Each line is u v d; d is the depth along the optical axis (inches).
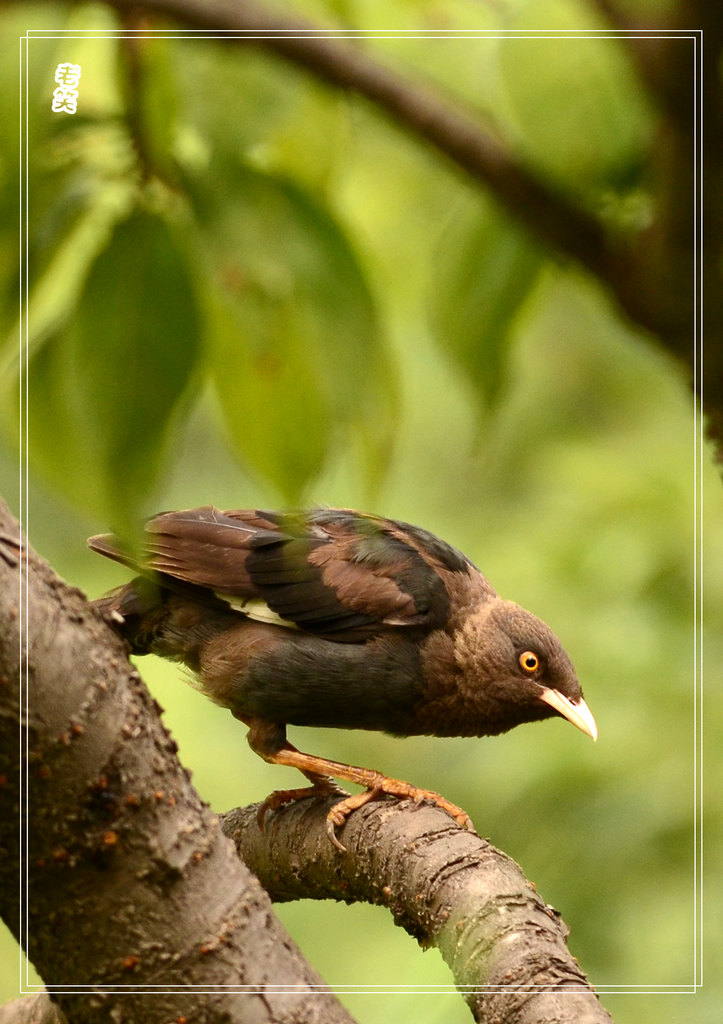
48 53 187.9
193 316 177.2
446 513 665.6
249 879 208.8
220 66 192.4
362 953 522.6
